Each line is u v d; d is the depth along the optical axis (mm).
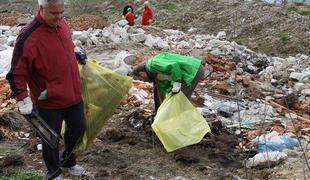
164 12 32188
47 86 5848
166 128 7211
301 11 27969
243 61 15523
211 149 7781
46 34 5727
